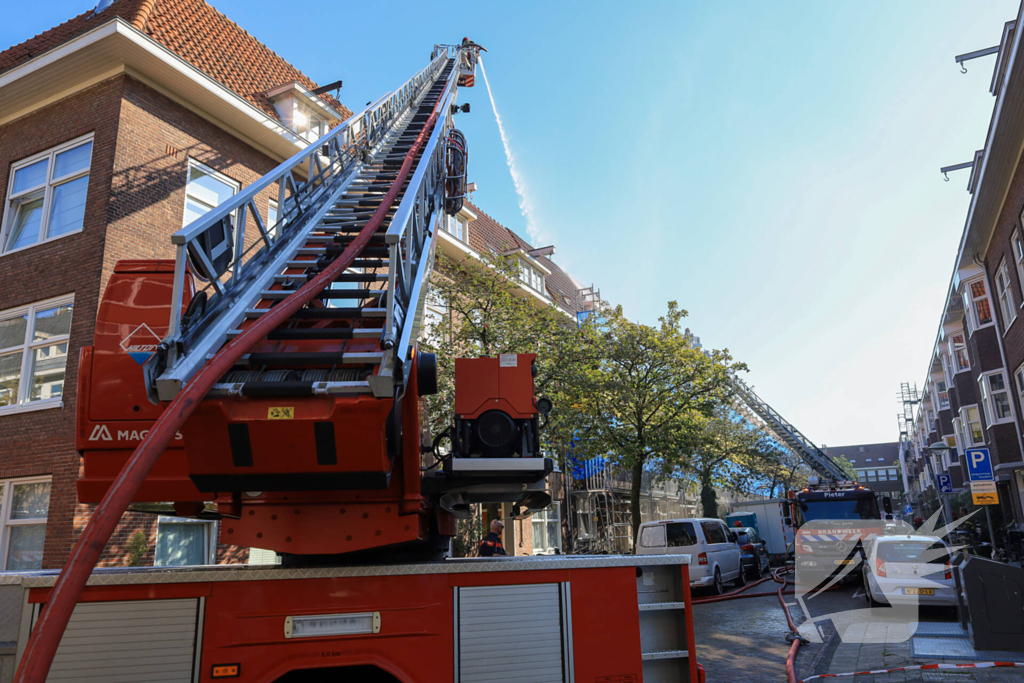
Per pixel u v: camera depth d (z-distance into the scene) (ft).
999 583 23.62
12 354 38.47
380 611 11.12
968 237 63.16
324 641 10.83
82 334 35.50
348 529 12.01
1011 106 44.96
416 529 12.06
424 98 49.01
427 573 11.43
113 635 10.28
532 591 11.85
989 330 70.23
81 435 11.97
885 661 22.65
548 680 11.57
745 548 64.59
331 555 12.58
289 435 10.25
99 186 37.45
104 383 12.10
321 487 10.87
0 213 41.50
